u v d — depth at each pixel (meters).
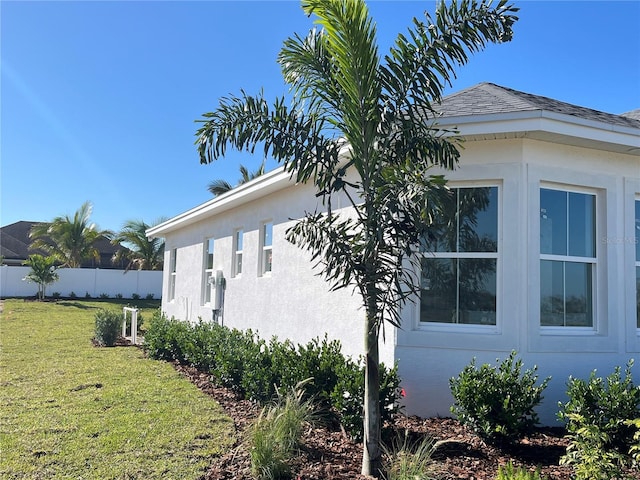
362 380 5.71
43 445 5.45
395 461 4.66
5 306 24.94
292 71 5.07
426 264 7.04
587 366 6.80
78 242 33.91
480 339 6.61
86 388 8.16
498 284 6.73
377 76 4.62
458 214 6.96
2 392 7.84
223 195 12.89
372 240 4.18
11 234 42.66
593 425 4.65
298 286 9.88
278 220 10.89
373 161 4.73
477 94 7.74
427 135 4.91
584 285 7.13
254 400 7.19
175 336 10.90
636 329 7.22
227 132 5.02
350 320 8.23
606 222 7.14
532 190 6.71
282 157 5.00
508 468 4.13
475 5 4.63
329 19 4.40
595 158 7.13
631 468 4.75
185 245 17.27
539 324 6.66
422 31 4.63
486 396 5.44
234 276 13.19
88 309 25.25
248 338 9.66
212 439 5.70
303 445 5.28
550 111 6.12
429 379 6.76
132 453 5.24
